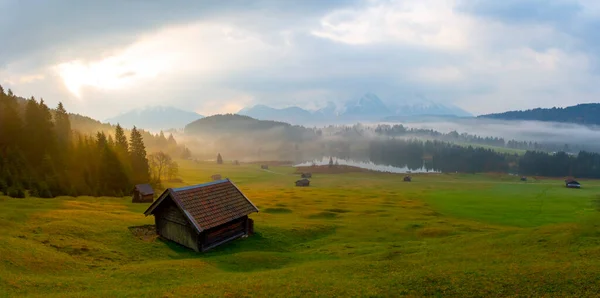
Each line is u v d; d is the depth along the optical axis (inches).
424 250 1567.4
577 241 1393.9
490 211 3371.1
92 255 1416.1
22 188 3503.9
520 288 924.6
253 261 1432.1
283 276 1136.2
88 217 2034.9
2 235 1482.5
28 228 1662.2
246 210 1931.6
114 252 1488.7
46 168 4249.5
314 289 972.6
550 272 1007.6
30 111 5014.8
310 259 1540.4
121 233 1742.1
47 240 1496.1
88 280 1104.2
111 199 3902.6
